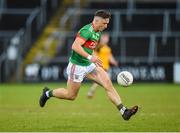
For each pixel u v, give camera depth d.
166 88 74.94
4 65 85.25
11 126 33.97
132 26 96.31
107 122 36.28
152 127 33.66
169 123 35.66
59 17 94.19
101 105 50.41
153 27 96.69
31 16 93.19
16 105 49.81
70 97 34.94
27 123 35.53
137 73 86.00
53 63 86.38
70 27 92.88
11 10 98.69
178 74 86.00
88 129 32.59
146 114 41.59
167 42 92.25
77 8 96.44
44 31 91.75
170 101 54.97
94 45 33.44
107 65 60.78
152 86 79.44
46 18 94.25
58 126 34.03
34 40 90.06
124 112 32.91
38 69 85.81
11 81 85.12
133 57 90.50
